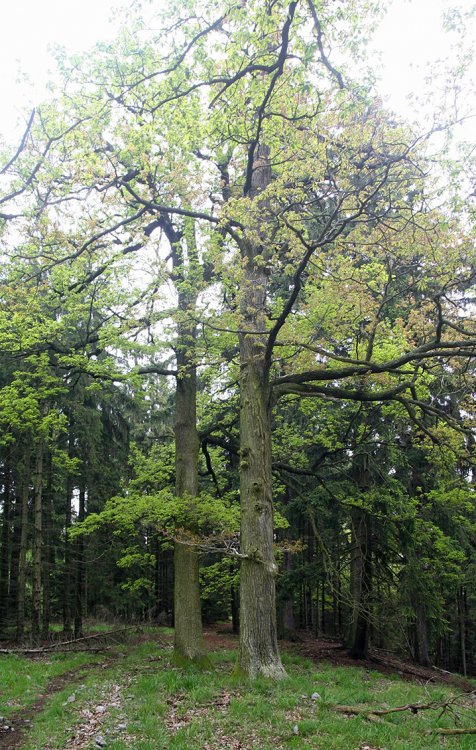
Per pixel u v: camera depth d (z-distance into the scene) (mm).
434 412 11758
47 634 18656
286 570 20234
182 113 10570
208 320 11508
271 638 10375
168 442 22469
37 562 17266
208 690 9320
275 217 10508
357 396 11977
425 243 9883
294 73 9328
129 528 14750
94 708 8797
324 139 9523
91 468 19828
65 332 15180
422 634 19750
